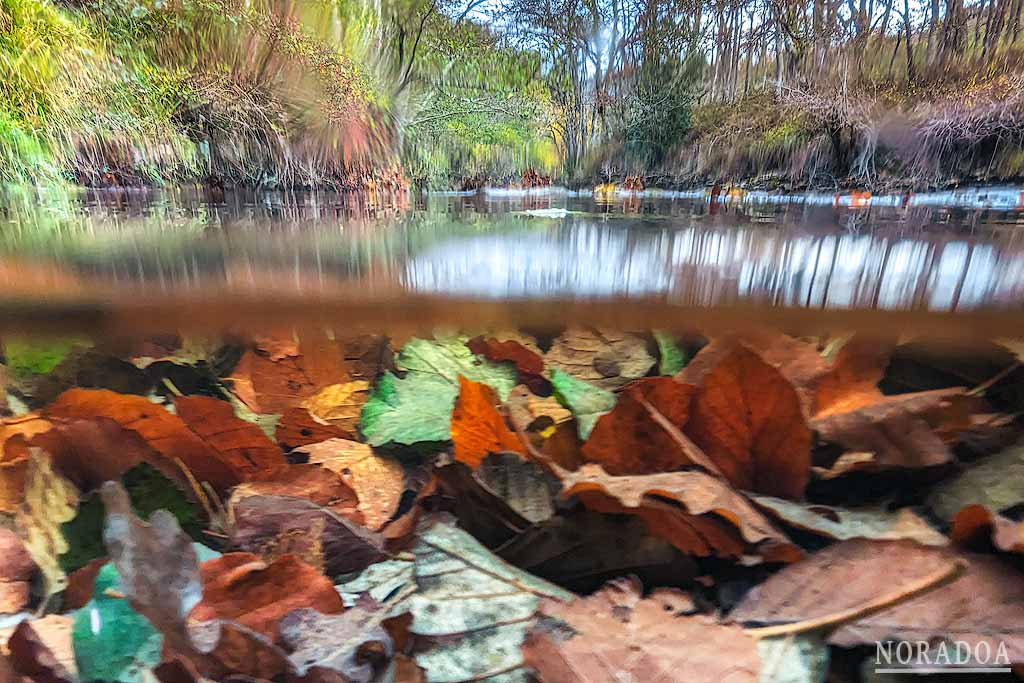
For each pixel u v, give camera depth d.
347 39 1.67
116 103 1.65
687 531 0.51
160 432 0.63
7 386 0.83
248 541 0.53
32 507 0.57
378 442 0.69
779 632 0.43
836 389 0.70
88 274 1.06
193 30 1.60
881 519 0.51
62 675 0.41
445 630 0.43
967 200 1.65
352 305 1.02
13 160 1.61
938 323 0.80
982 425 0.62
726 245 1.33
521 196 2.02
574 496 0.54
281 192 1.85
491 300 1.03
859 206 1.73
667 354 0.90
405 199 1.98
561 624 0.44
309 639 0.43
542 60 1.74
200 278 1.04
